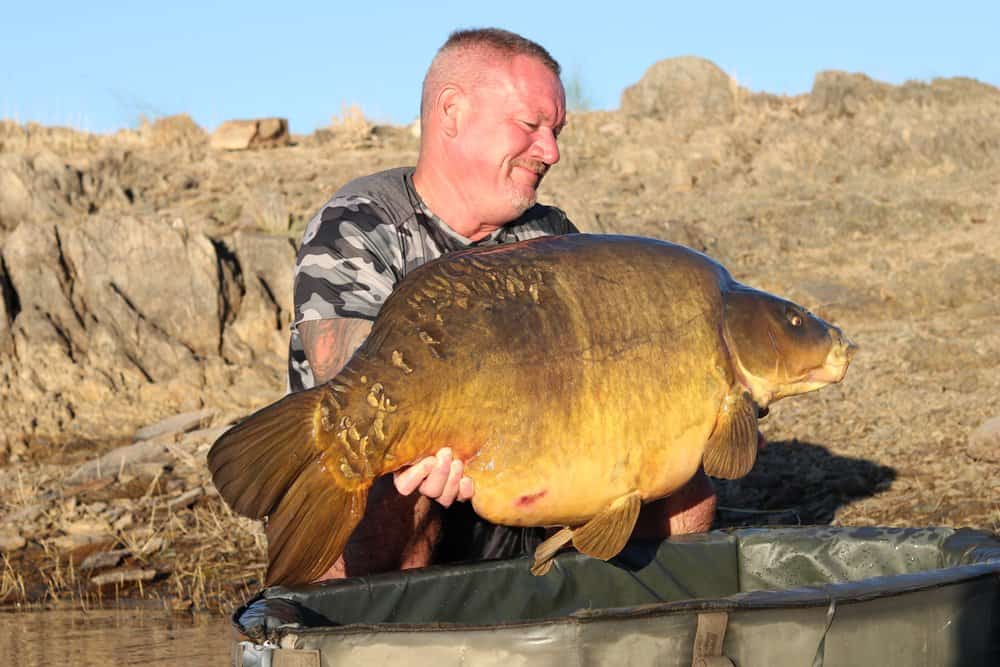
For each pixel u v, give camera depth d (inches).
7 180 491.5
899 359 369.4
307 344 120.4
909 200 557.9
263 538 250.8
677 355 98.5
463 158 127.6
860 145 650.8
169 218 423.8
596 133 711.7
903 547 116.4
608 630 84.9
